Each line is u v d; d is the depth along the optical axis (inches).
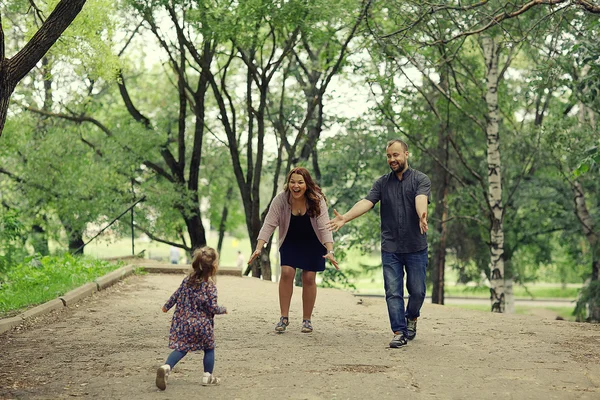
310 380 245.3
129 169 1026.1
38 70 919.7
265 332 345.4
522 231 1176.2
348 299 483.5
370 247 1092.5
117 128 1031.0
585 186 1049.5
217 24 749.9
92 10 671.8
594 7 444.8
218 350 299.3
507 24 691.4
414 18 658.2
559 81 686.5
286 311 347.3
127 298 465.1
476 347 310.2
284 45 959.0
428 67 749.3
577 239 1156.5
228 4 754.8
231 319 385.1
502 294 848.9
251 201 939.3
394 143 315.0
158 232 1036.5
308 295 345.1
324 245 334.6
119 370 261.6
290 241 343.9
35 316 380.8
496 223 852.6
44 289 454.9
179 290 242.5
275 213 339.0
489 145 850.1
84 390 233.0
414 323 327.0
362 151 1049.5
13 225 586.6
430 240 1064.2
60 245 1100.5
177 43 982.4
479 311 431.5
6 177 1131.9
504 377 252.8
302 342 319.3
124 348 302.7
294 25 769.6
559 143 790.5
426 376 252.7
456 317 403.2
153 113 1224.2
